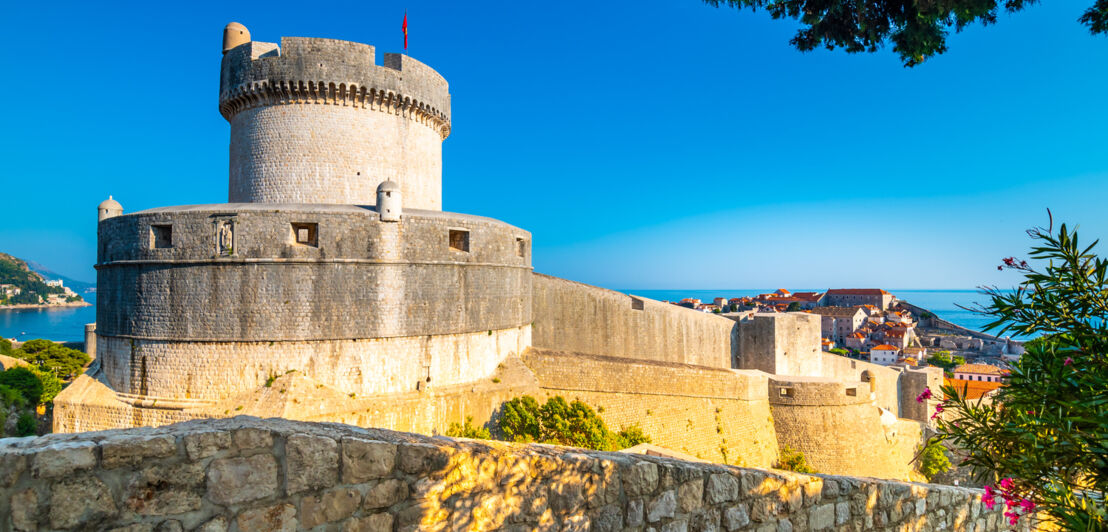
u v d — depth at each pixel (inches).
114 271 1257.4
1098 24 492.7
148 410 1175.0
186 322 1170.0
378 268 1226.6
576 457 346.6
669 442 1510.8
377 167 1434.5
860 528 470.6
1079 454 336.5
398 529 287.6
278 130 1390.3
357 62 1387.8
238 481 254.2
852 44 615.5
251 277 1161.4
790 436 1654.8
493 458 319.0
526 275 1589.6
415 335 1266.0
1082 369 339.0
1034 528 569.6
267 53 1401.3
